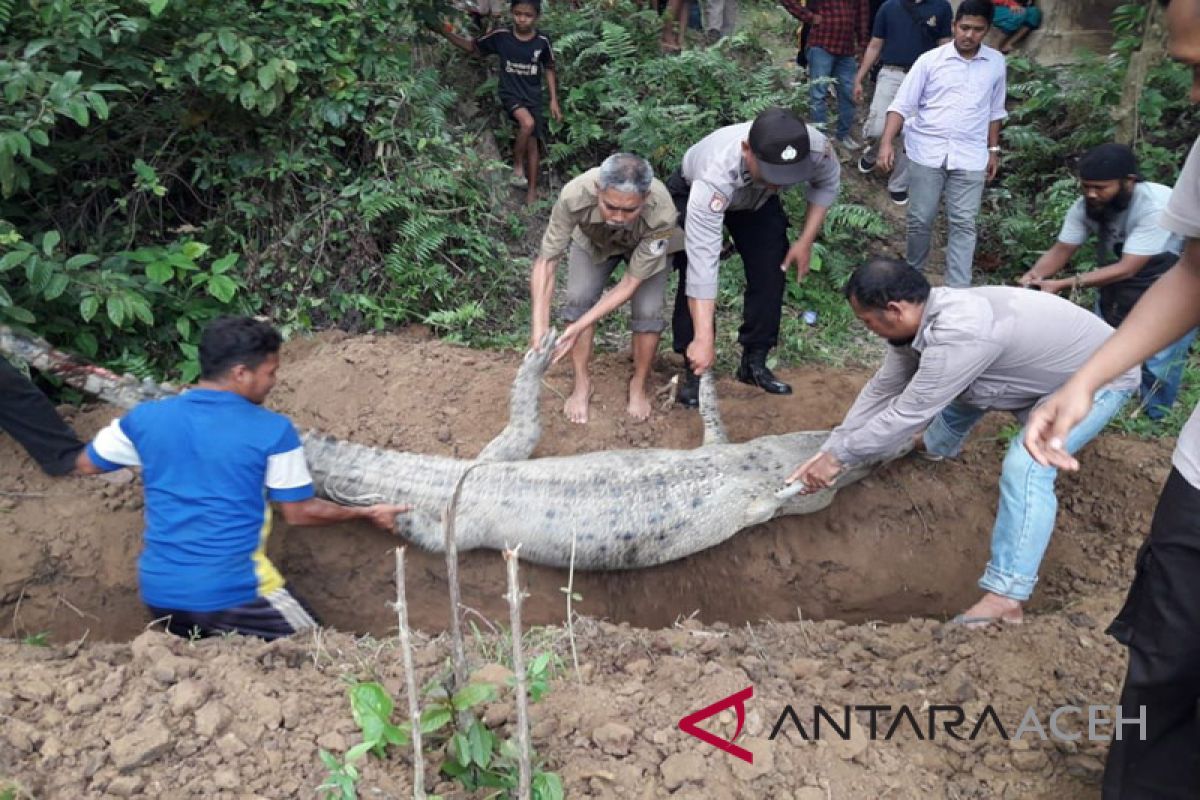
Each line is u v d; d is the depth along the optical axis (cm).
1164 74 881
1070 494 559
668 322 704
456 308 684
